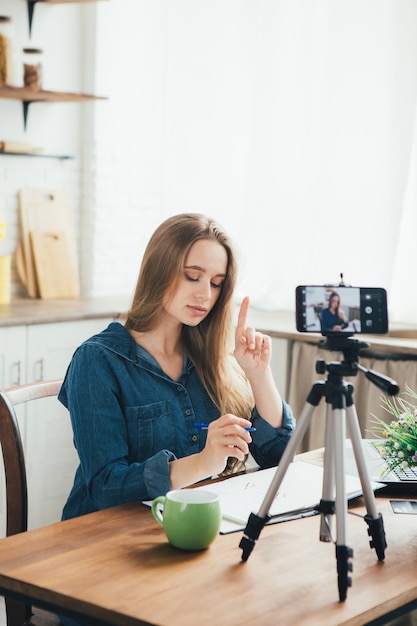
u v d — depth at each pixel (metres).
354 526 1.67
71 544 1.53
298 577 1.42
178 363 2.06
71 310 3.66
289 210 3.93
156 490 1.73
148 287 1.99
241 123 4.16
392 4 3.57
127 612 1.27
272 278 3.99
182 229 1.96
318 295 1.50
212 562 1.47
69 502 1.94
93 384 1.88
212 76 4.21
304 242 3.90
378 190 3.64
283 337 3.42
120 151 4.26
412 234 3.57
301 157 3.89
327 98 3.75
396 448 1.86
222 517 1.67
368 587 1.38
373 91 3.63
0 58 3.71
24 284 4.04
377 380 1.42
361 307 1.50
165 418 1.97
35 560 1.46
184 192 4.36
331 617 1.27
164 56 4.36
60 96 3.85
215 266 1.96
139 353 1.99
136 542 1.55
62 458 3.58
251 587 1.37
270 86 3.93
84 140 4.21
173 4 4.29
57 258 4.10
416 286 3.57
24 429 3.44
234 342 2.10
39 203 4.06
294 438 1.47
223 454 1.70
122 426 1.88
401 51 3.55
